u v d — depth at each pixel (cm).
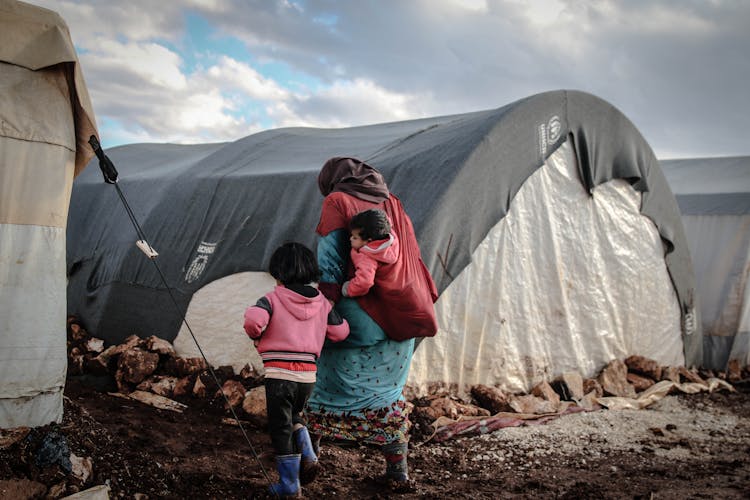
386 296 402
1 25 358
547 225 701
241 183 725
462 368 632
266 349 372
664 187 830
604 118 743
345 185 419
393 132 819
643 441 579
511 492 427
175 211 768
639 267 811
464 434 555
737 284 1002
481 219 614
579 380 708
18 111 359
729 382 905
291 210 657
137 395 576
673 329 869
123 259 770
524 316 682
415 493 409
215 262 684
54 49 369
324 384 422
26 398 360
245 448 469
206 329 656
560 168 711
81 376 621
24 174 361
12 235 356
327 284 410
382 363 416
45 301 369
